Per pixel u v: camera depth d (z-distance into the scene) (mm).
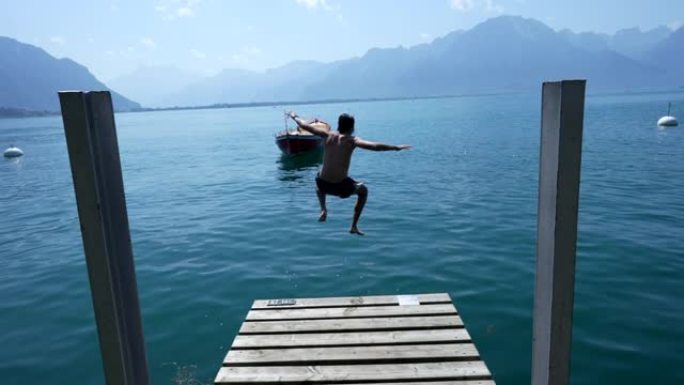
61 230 15477
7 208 19703
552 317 3404
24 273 11219
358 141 6012
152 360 7156
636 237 11891
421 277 9844
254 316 7035
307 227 14281
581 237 11961
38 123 153750
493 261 10617
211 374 6777
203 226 14992
